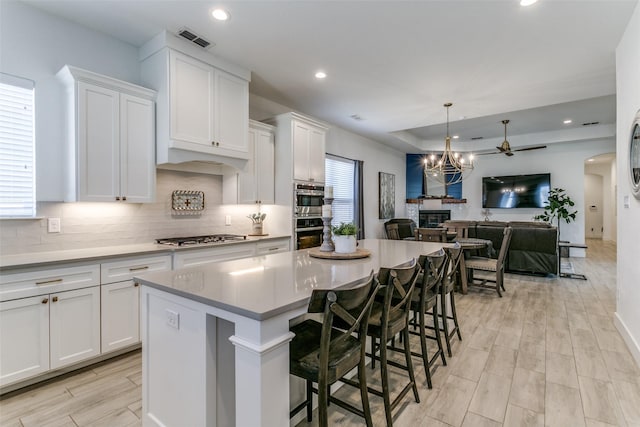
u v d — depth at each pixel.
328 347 1.31
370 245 3.16
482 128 7.08
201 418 1.41
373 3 2.38
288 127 4.18
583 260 7.16
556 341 2.91
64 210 2.69
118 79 2.84
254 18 2.58
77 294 2.35
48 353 2.22
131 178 2.80
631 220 2.66
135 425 1.82
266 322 1.21
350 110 4.92
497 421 1.84
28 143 2.49
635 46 2.46
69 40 2.66
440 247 2.96
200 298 1.37
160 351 1.63
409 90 4.07
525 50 3.05
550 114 6.01
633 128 2.48
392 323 1.86
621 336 2.97
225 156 3.32
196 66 3.04
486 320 3.46
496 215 8.70
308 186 4.40
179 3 2.42
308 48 3.05
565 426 1.80
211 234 3.83
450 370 2.41
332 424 1.81
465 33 2.77
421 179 9.01
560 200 7.70
